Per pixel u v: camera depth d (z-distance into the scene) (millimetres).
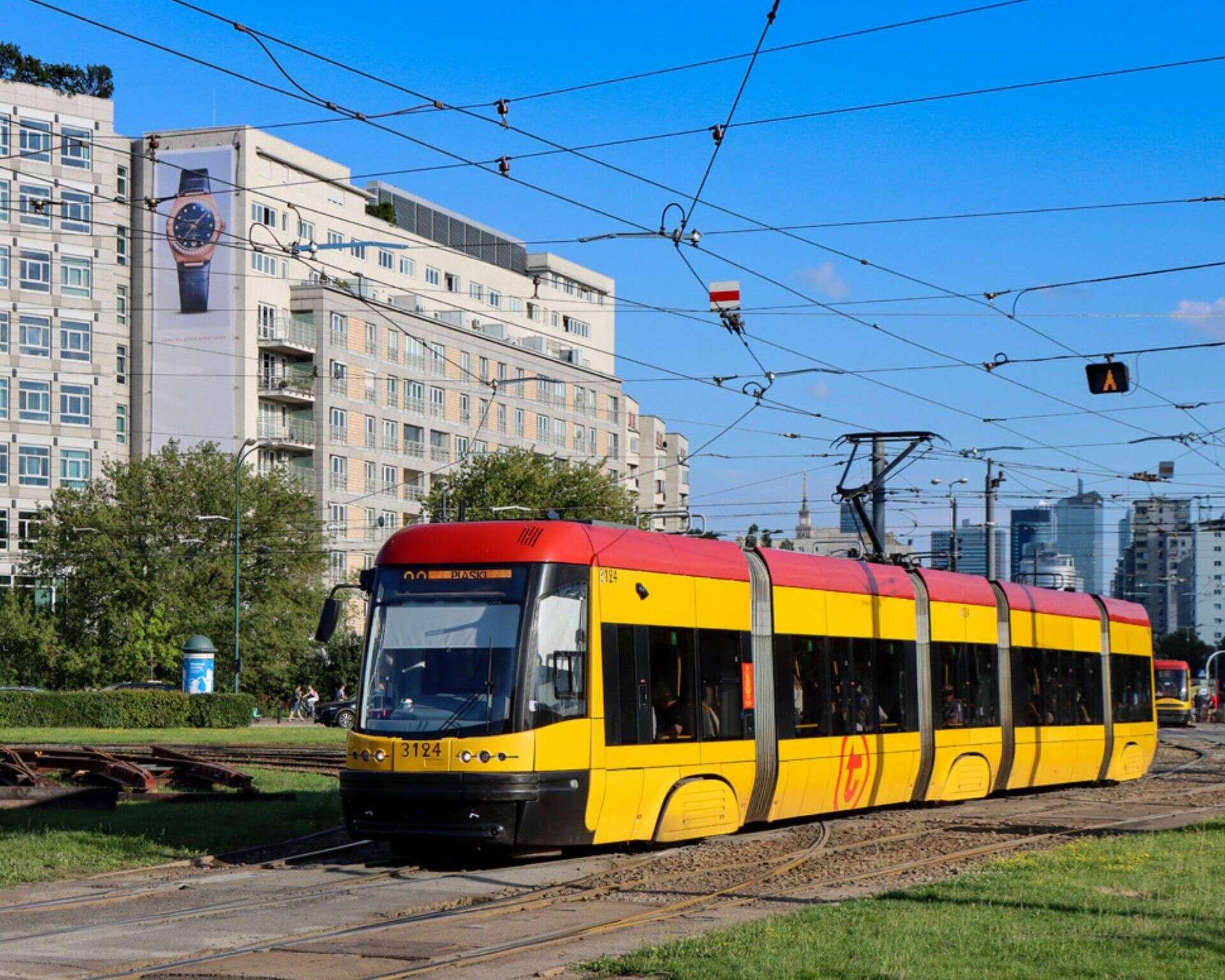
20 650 66250
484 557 17125
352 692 73125
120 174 80312
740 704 19641
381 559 17719
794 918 12180
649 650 18047
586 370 104688
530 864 16750
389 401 86750
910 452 28453
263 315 80562
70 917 13188
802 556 21750
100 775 24969
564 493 72938
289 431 81938
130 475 67562
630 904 13844
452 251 93250
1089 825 21188
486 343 94688
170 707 53156
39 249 77438
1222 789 29234
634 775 17484
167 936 12148
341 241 85312
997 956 10570
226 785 25328
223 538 67375
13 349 76812
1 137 76562
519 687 16391
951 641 24984
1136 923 11938
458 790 16109
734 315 25625
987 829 20625
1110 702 30375
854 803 22094
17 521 76562
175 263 80000
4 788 22172
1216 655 97250
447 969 10797
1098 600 30969
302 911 13477
